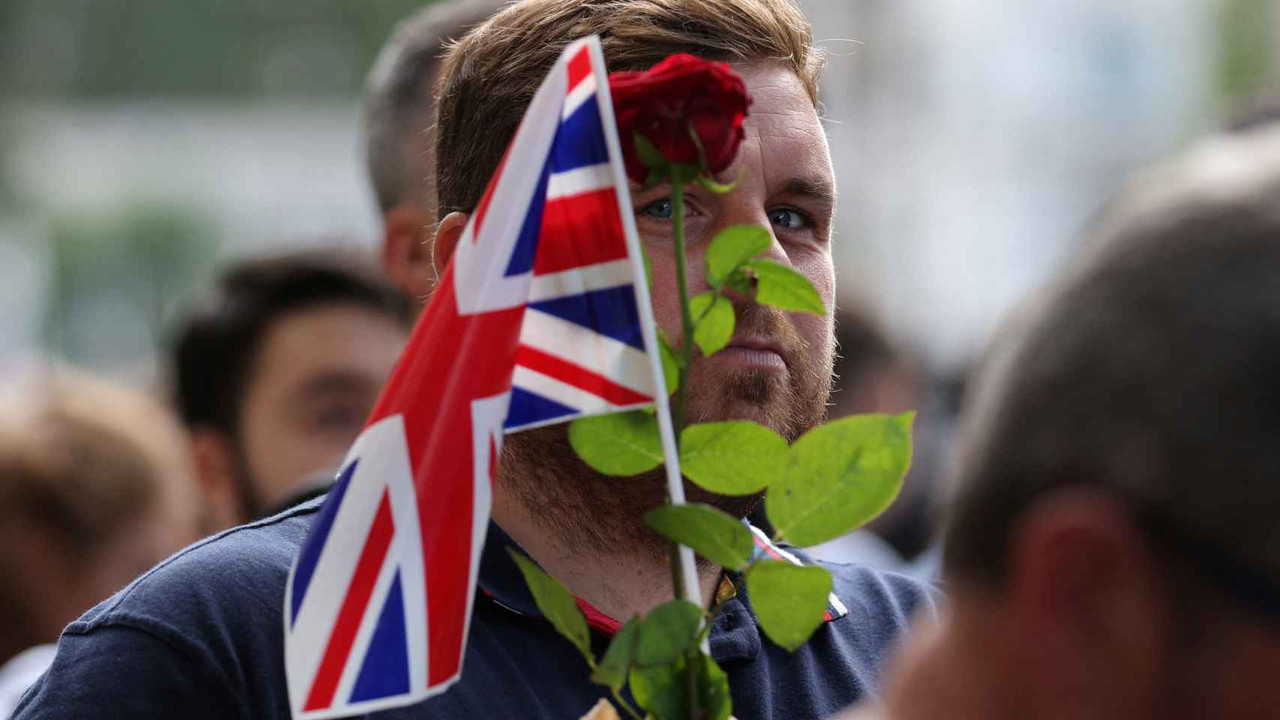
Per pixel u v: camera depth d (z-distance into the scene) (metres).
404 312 10.55
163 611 5.05
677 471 4.26
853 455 4.16
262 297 10.38
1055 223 54.06
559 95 4.40
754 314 5.12
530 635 5.20
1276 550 2.73
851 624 5.93
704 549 4.14
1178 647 2.86
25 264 52.50
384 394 4.42
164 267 54.06
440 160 5.72
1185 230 2.85
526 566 4.29
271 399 10.27
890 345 13.51
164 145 58.16
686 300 4.31
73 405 9.31
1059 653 2.96
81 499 8.96
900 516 15.45
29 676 7.99
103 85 58.38
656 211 5.14
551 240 4.42
